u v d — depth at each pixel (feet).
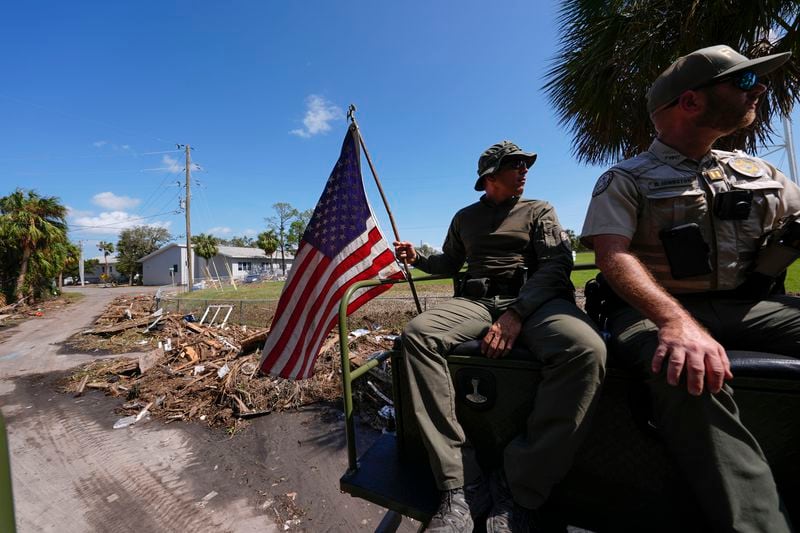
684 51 12.19
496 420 4.42
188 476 13.04
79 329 45.65
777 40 11.78
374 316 32.76
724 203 3.90
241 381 20.25
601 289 4.95
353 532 10.12
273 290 83.76
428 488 4.52
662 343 3.24
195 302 54.39
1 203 74.79
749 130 12.48
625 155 15.75
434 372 4.45
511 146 5.77
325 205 8.58
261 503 11.40
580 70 14.87
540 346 4.02
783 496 3.32
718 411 3.10
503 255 5.72
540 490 3.70
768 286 4.03
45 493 12.32
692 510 3.61
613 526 3.88
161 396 20.77
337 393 18.56
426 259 7.24
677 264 4.01
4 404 21.04
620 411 3.85
